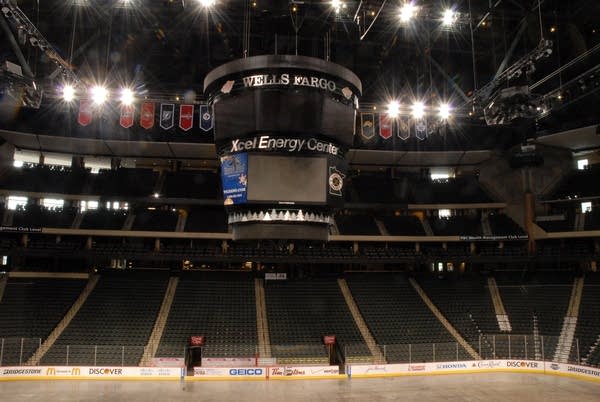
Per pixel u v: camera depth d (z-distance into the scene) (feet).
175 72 144.36
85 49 133.49
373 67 145.48
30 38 85.46
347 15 100.17
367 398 97.35
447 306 151.53
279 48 132.87
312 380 115.24
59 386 105.09
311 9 108.27
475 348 133.59
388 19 118.93
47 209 156.35
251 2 109.91
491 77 149.69
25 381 109.91
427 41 131.54
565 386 108.78
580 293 147.84
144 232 149.69
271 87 46.68
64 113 153.79
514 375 122.21
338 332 134.92
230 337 129.18
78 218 154.92
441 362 124.67
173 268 161.58
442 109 103.09
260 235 47.44
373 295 154.81
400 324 141.08
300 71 47.09
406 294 157.17
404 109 104.94
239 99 47.60
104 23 126.31
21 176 160.25
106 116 147.23
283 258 153.58
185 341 126.11
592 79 109.40
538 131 156.66
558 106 112.27
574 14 122.42
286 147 47.42
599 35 129.59
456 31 124.06
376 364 121.19
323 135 48.24
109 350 119.24
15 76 88.43
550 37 130.62
